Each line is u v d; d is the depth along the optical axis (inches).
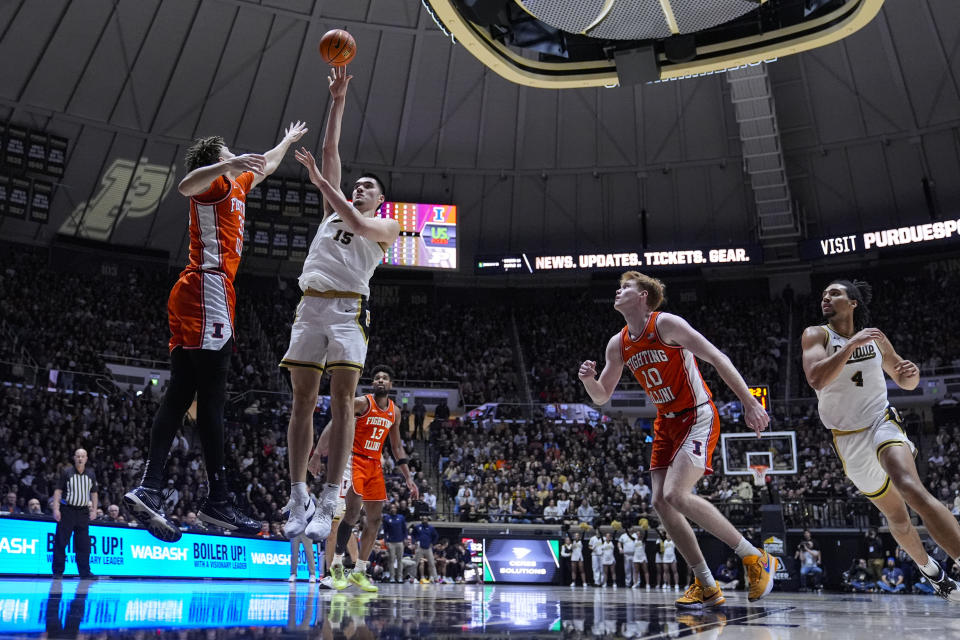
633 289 174.2
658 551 716.7
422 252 1094.4
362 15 925.8
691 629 93.6
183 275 153.4
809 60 983.0
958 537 149.7
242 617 103.3
